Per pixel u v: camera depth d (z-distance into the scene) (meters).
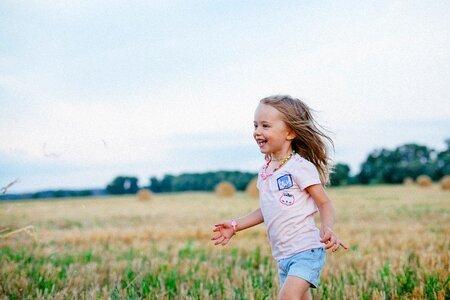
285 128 3.46
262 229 10.62
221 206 21.22
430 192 32.94
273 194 3.38
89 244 8.90
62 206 26.20
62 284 5.03
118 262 6.47
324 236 3.09
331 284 4.77
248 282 4.89
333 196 29.23
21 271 5.38
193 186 70.25
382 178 73.94
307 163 3.36
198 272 5.60
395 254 6.54
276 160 3.56
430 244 7.54
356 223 11.81
